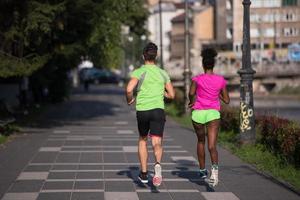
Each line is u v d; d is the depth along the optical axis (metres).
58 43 27.66
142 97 12.74
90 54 34.56
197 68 78.56
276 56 96.88
